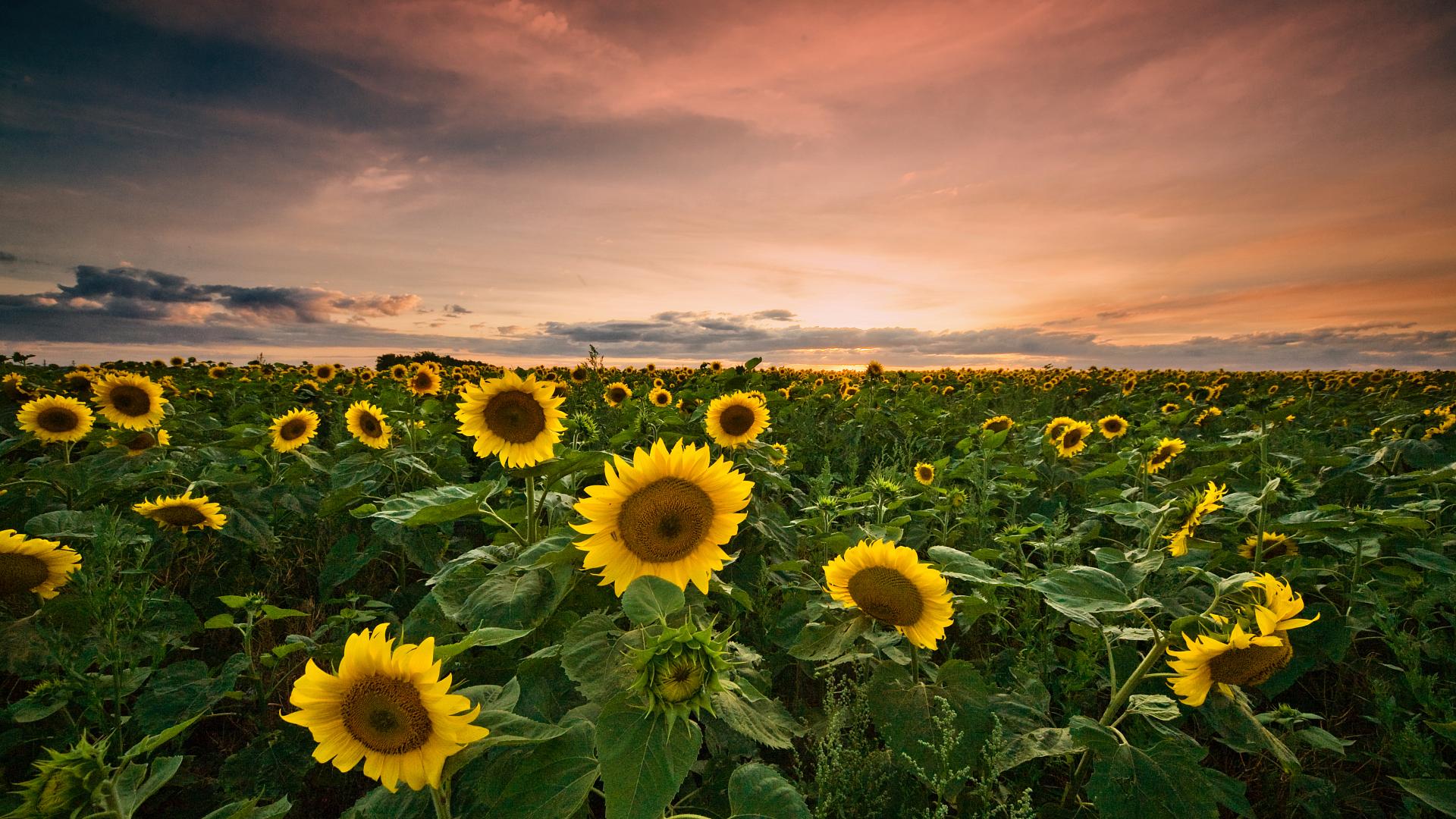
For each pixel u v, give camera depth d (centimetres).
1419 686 345
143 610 360
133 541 398
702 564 286
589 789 205
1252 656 239
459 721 171
